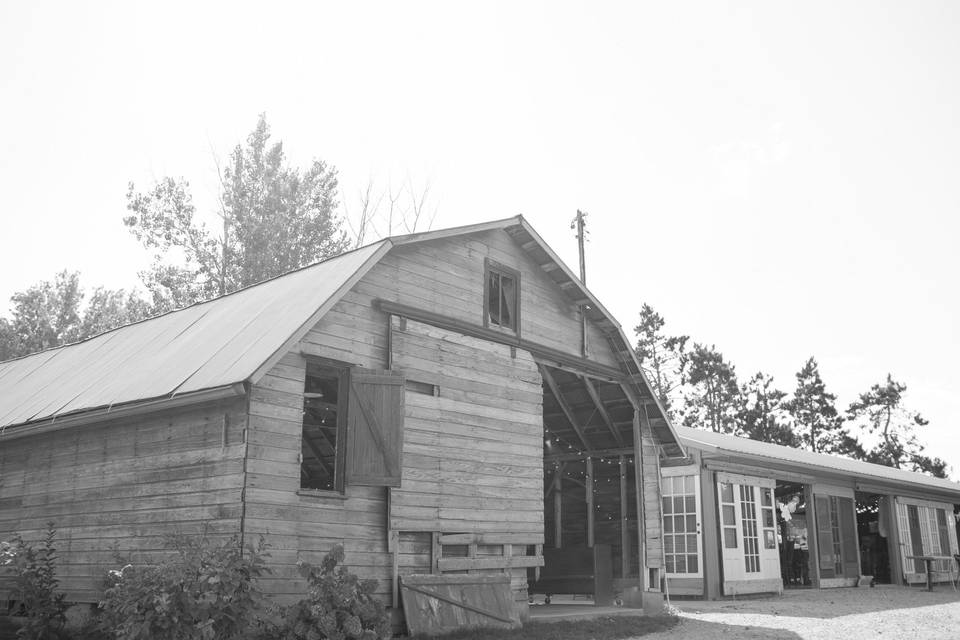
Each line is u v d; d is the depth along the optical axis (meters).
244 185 28.77
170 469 9.72
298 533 9.37
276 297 11.13
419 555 10.84
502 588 11.70
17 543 11.27
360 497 10.22
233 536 8.43
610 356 15.18
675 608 14.64
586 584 15.80
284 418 9.44
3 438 11.97
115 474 10.42
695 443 18.14
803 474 21.91
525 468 12.60
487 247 12.95
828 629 12.41
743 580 18.66
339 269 10.80
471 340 12.23
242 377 8.66
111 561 10.06
